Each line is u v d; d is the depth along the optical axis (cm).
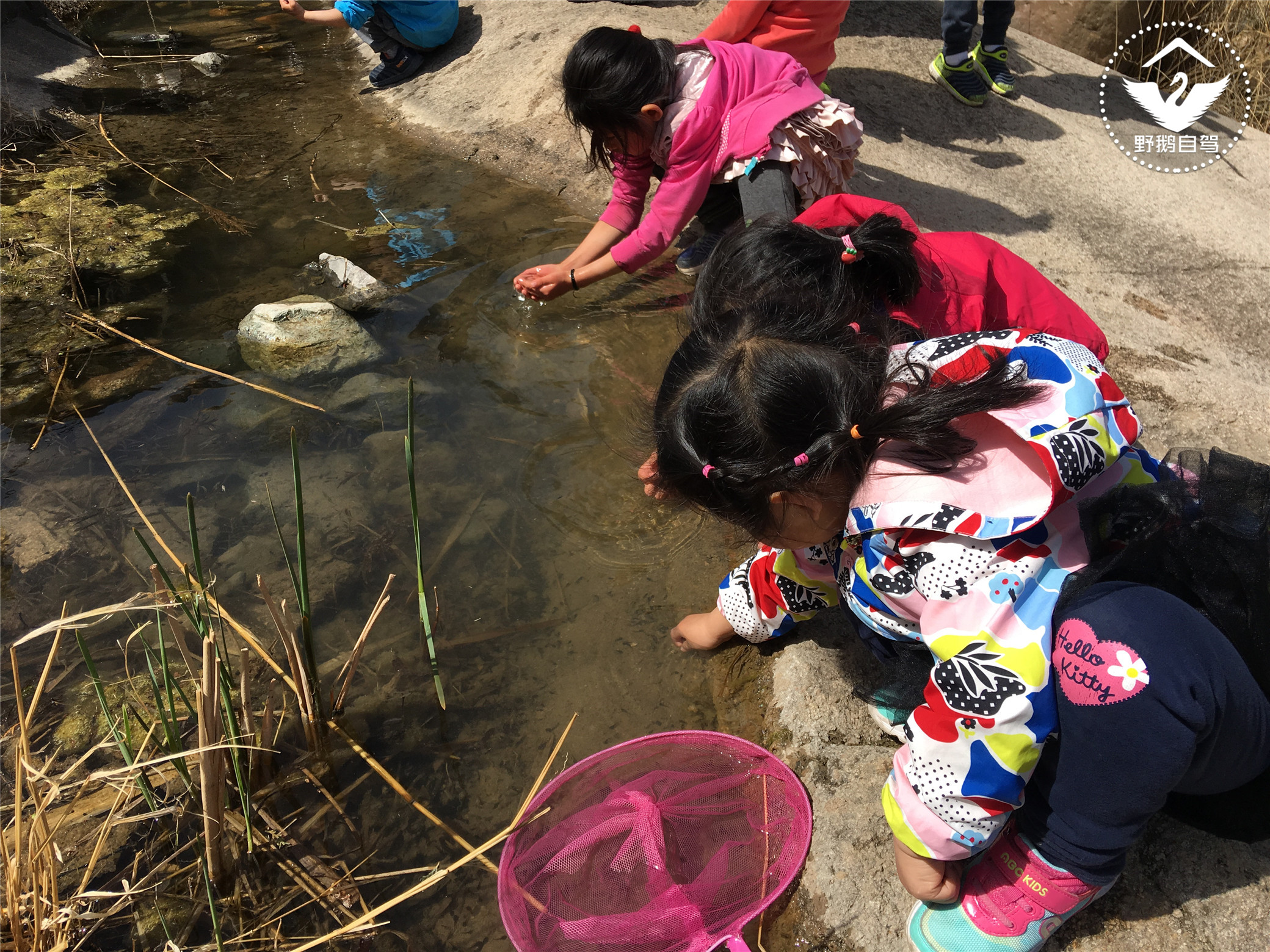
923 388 119
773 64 252
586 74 235
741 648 190
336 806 163
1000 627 117
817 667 181
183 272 292
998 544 119
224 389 246
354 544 208
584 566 206
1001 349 132
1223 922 139
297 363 252
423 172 355
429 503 218
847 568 143
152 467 224
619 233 266
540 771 170
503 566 206
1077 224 331
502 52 418
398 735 175
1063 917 130
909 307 162
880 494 122
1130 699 112
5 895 142
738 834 158
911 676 148
